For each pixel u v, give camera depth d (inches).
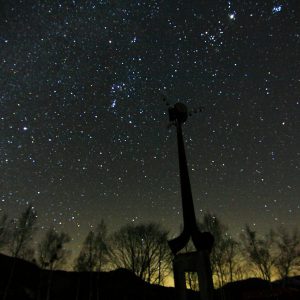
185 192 223.0
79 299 1093.1
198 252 196.4
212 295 183.6
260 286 1052.5
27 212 1114.1
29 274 1146.0
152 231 1293.1
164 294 1171.3
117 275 1225.4
